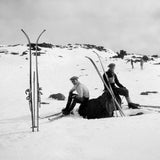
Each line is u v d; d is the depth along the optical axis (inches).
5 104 564.4
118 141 215.0
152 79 1123.3
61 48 2965.1
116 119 297.7
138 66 1637.6
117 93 392.2
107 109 362.6
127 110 389.1
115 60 2026.3
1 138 254.7
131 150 192.2
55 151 200.2
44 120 346.9
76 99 369.7
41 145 218.4
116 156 183.6
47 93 827.4
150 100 566.9
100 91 860.6
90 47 3272.6
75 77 374.9
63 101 599.5
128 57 2402.8
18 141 237.6
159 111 368.5
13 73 1448.1
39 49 2583.7
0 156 199.0
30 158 190.4
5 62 2028.8
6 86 992.9
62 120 325.1
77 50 2891.2
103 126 268.7
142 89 864.9
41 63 2036.2
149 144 200.5
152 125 254.4
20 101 607.2
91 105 365.4
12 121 357.4
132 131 239.6
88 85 1037.2
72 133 253.4
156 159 171.9
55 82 1128.2
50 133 258.7
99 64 1866.4
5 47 2839.6
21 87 951.6
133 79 1145.4
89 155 189.0
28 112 433.7
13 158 193.0
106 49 3366.1
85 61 2206.0
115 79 399.9
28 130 282.4
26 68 1712.6
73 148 206.1
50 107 482.0
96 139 225.9
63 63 2180.1
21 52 2546.8
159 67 1589.6
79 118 347.6
